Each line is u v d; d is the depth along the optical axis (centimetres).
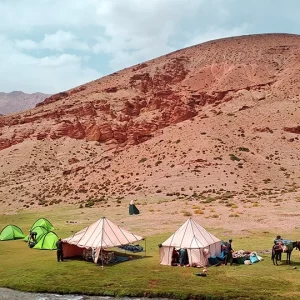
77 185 8825
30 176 10775
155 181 7781
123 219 5075
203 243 2756
